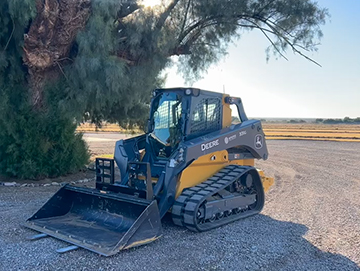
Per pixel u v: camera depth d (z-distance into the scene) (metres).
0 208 7.77
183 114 6.98
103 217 6.33
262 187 8.05
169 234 6.18
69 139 11.66
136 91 11.66
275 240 6.07
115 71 9.85
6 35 10.09
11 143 10.66
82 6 10.02
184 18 13.60
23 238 5.73
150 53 11.94
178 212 6.25
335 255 5.50
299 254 5.48
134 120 13.71
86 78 10.08
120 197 6.02
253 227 6.82
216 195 7.02
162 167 6.93
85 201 6.73
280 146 27.55
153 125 7.62
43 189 10.03
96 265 4.74
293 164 17.45
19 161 10.84
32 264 4.71
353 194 10.39
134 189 6.25
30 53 9.62
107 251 5.01
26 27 9.75
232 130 7.58
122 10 11.32
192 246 5.63
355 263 5.19
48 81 10.57
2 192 9.42
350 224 7.24
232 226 6.84
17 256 4.96
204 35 14.36
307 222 7.35
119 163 7.32
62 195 6.84
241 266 4.93
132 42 11.23
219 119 7.72
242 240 6.00
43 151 10.98
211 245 5.71
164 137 7.23
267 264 5.04
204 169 7.10
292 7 12.89
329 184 12.02
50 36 9.67
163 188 6.39
